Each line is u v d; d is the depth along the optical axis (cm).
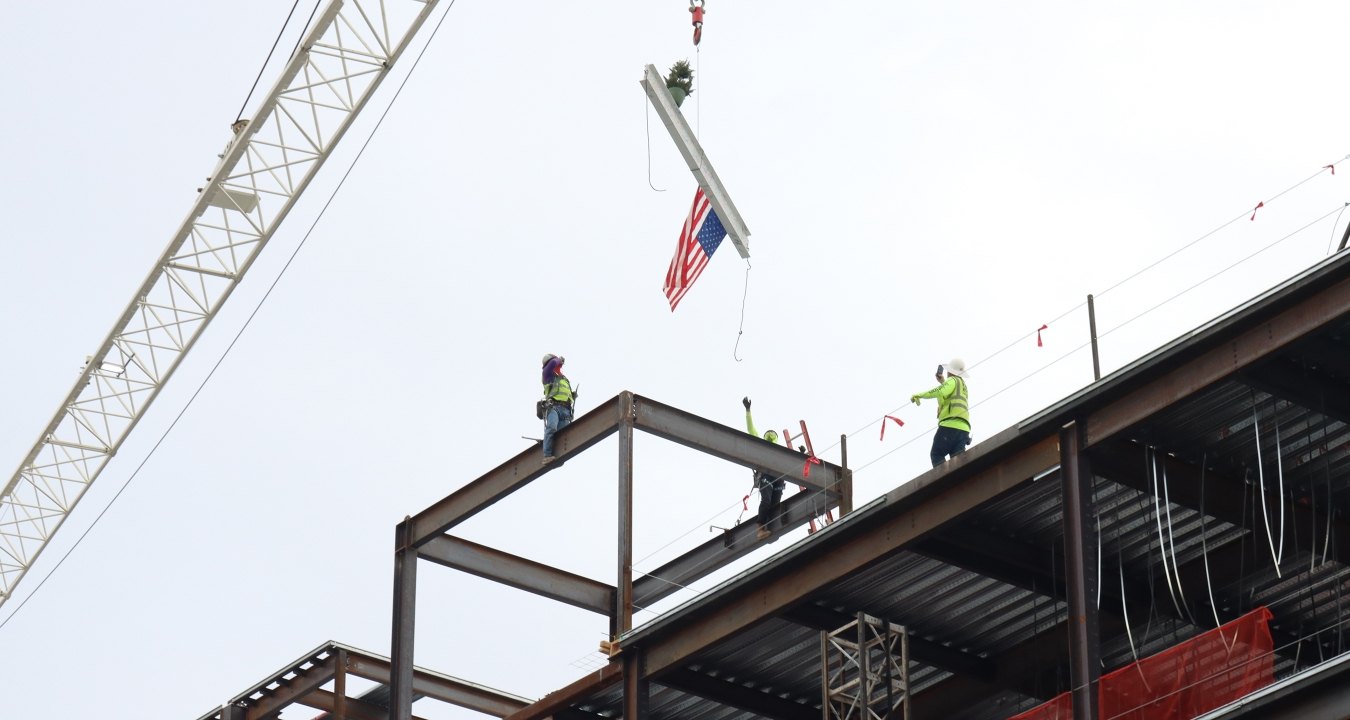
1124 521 5175
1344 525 5131
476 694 7406
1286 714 4116
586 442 6425
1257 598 5338
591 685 5659
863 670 5112
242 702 7350
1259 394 4728
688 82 6725
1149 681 4438
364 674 7138
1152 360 4606
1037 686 5547
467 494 6619
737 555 6750
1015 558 5206
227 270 9344
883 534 5069
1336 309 4400
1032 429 4797
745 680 5769
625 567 6184
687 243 6975
